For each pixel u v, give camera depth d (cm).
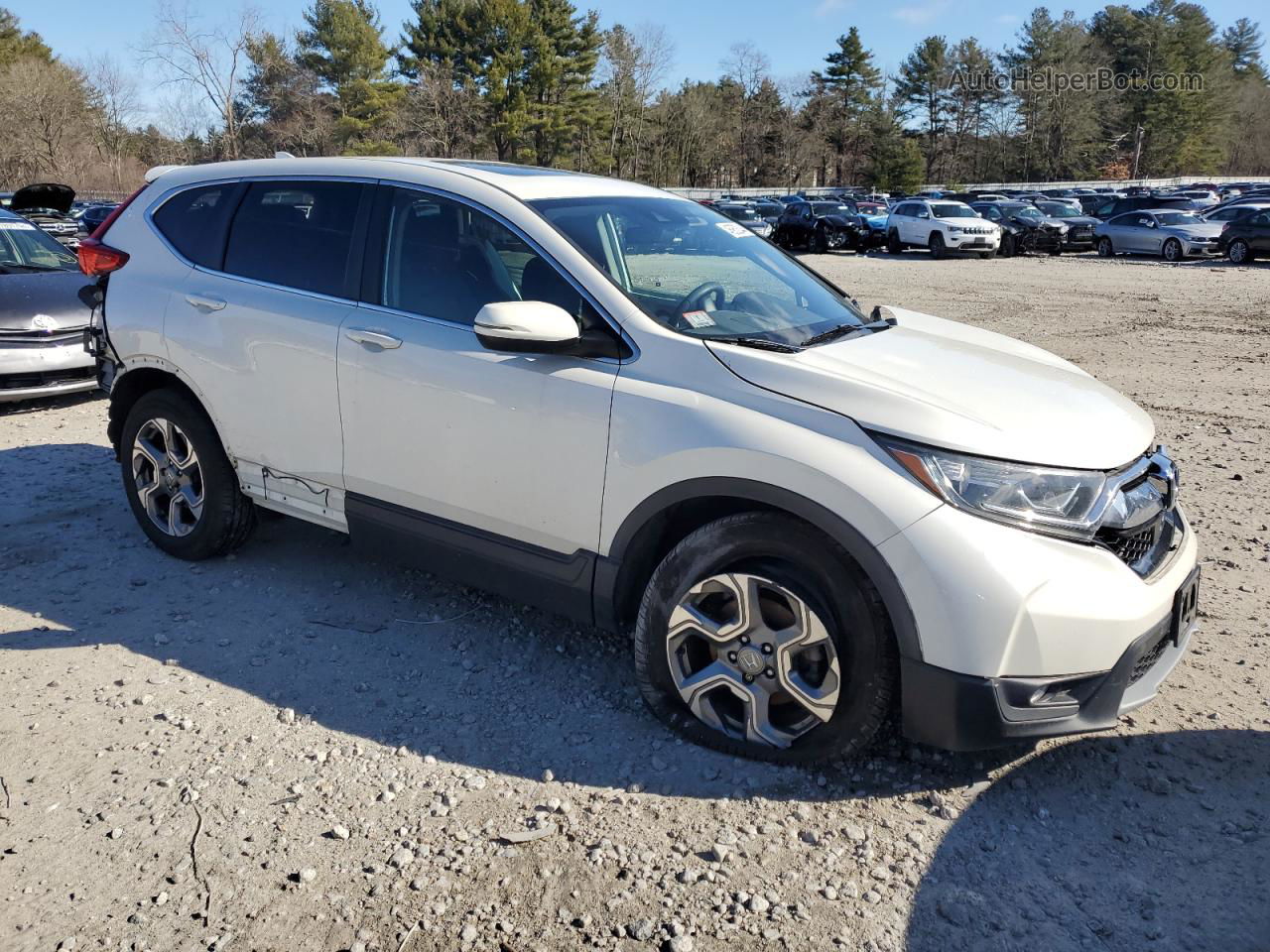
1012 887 254
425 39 6900
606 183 402
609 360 318
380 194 379
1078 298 1669
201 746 312
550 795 289
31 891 250
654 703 318
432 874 256
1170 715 336
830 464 272
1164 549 303
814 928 239
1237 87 10238
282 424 394
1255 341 1160
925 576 262
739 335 321
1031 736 269
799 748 293
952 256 2878
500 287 343
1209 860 265
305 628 393
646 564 323
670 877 256
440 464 349
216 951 230
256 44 6128
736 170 9475
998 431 276
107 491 557
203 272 423
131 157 7219
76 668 359
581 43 7075
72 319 740
